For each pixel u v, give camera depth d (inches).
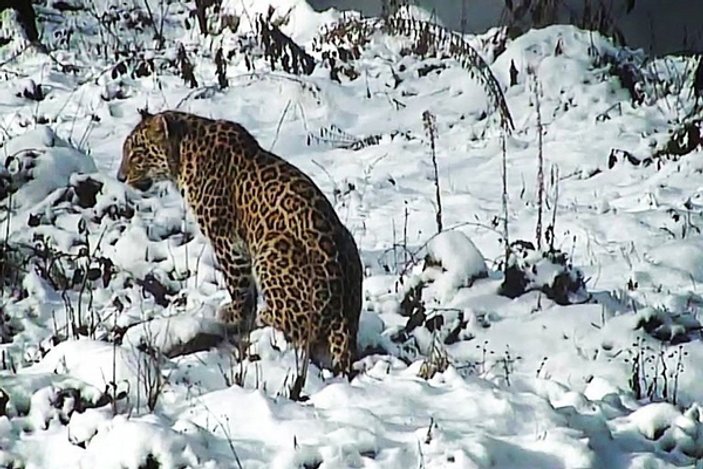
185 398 383.9
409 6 992.9
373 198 649.0
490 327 478.3
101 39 1002.1
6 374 397.1
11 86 852.6
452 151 747.4
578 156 727.7
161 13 1093.8
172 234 572.4
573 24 969.5
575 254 570.6
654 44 978.1
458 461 336.2
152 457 337.1
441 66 903.7
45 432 370.3
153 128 473.7
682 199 653.3
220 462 338.6
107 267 525.0
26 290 507.8
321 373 423.2
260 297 486.0
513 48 886.4
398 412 373.4
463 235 512.4
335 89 848.9
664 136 746.2
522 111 824.3
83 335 456.8
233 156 458.3
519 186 681.0
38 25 1028.5
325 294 434.6
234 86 859.4
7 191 588.4
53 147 612.1
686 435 370.0
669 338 471.5
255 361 425.4
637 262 557.0
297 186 445.7
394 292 504.1
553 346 466.0
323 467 335.6
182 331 444.1
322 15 1023.0
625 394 409.4
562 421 366.9
